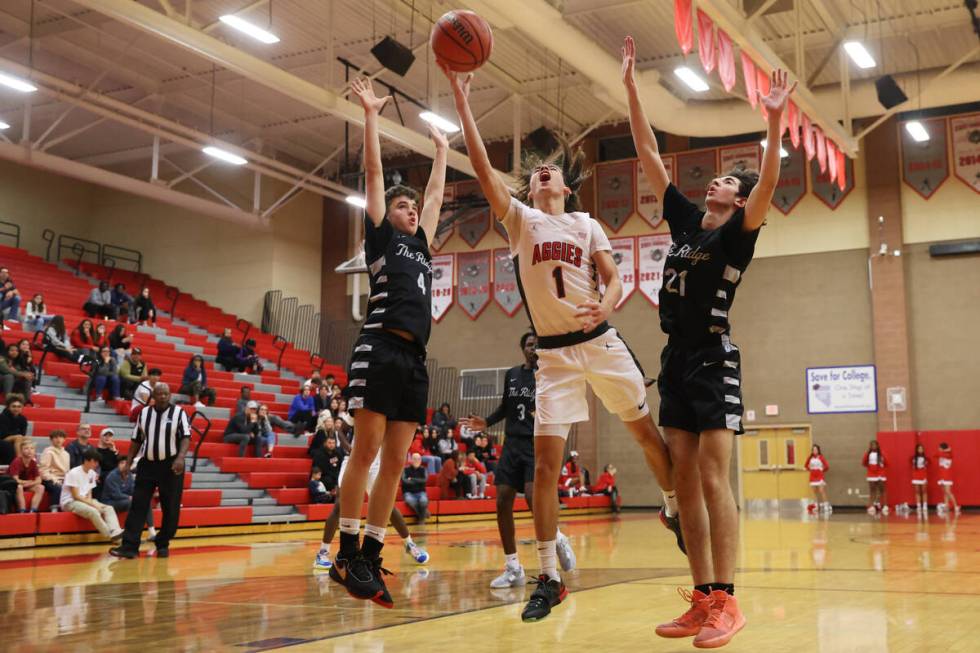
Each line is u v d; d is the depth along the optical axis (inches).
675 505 183.0
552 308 174.1
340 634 167.5
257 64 588.4
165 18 534.3
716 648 149.9
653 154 172.4
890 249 871.1
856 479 862.5
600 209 968.3
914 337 860.0
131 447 370.3
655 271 939.3
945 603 206.1
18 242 964.6
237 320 978.7
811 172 911.7
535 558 348.2
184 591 242.8
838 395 878.4
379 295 171.2
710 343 153.3
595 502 853.8
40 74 690.2
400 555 366.9
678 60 789.9
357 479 162.9
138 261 1056.8
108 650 152.3
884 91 720.3
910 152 879.7
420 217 185.2
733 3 588.7
